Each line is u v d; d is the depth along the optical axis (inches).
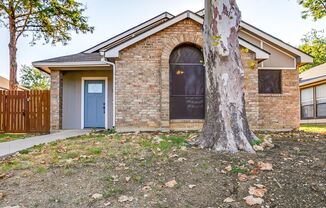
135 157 210.8
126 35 550.3
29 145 298.2
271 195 142.3
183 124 433.4
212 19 237.3
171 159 199.2
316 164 182.7
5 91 508.4
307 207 131.9
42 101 505.4
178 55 443.2
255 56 434.0
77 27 684.7
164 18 541.0
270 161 189.0
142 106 427.5
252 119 435.5
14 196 146.8
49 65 484.1
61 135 400.5
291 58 488.1
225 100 227.1
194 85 442.6
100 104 545.6
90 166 190.7
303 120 869.8
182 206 134.6
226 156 199.6
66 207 135.3
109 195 145.8
